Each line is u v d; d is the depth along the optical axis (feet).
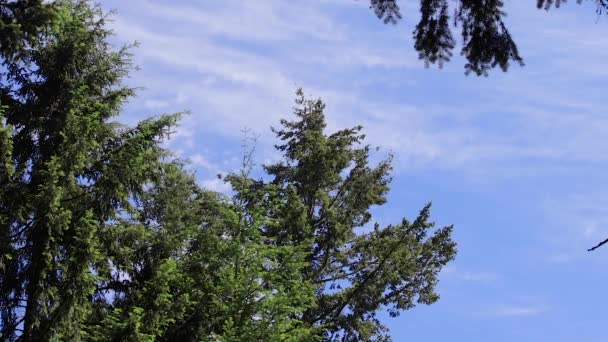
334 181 81.56
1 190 46.62
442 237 78.95
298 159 82.89
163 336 54.80
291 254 62.39
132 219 54.65
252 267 58.85
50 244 48.42
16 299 48.14
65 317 46.47
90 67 54.90
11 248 46.75
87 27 55.47
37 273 47.34
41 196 46.47
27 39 29.40
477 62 28.78
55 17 29.22
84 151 49.83
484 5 27.50
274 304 58.29
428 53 28.99
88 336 48.65
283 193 79.10
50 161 50.39
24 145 51.42
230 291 57.31
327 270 79.05
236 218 60.95
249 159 65.41
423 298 77.77
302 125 86.12
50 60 52.49
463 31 28.27
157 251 55.93
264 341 56.54
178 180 64.64
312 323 74.95
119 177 51.24
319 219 80.38
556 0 26.71
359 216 81.25
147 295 51.44
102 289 54.39
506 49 28.19
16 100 53.01
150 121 55.36
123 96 55.36
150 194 61.11
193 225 61.16
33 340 46.11
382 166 82.64
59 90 53.01
